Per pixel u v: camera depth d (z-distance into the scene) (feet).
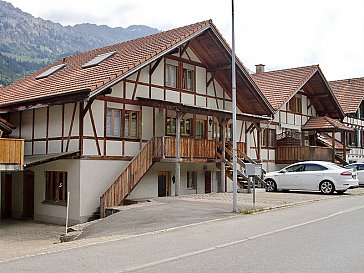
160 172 78.74
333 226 42.04
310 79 119.34
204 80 86.63
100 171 67.87
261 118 90.58
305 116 123.13
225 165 86.02
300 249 31.48
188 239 36.37
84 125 66.39
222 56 83.51
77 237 47.16
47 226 67.67
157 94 77.25
